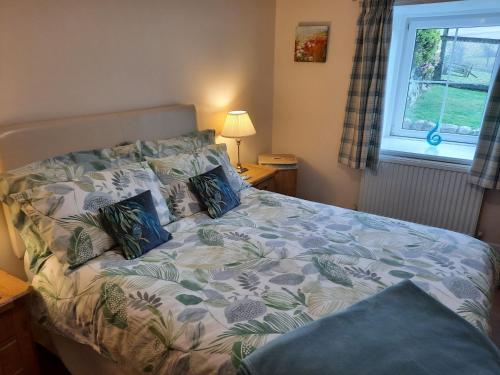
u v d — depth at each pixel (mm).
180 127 2533
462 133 3209
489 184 2691
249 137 3473
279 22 3439
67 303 1501
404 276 1515
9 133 1648
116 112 2195
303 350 1065
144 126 2260
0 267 1783
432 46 3107
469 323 1209
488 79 2973
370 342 1098
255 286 1450
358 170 3393
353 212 2219
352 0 3008
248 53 3205
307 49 3332
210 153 2383
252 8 3127
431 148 3139
